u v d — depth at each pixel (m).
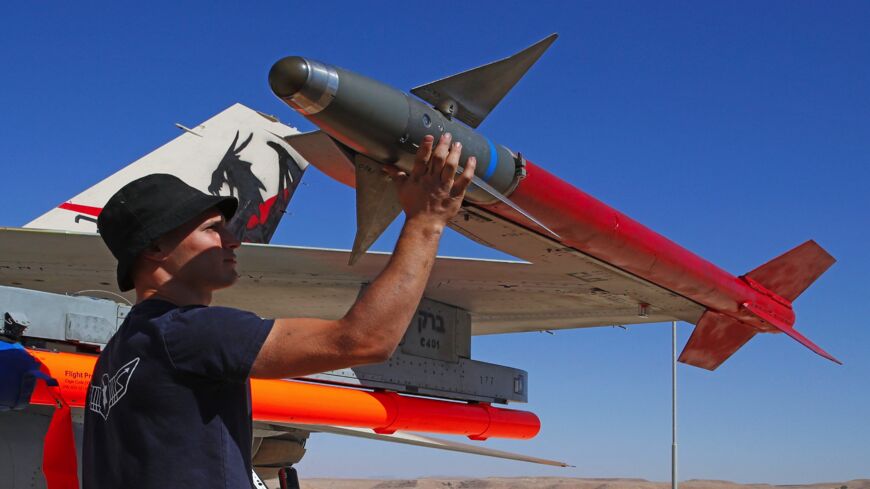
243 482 2.24
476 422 11.92
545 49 5.28
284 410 9.50
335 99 4.63
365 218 5.19
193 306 2.32
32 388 3.35
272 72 4.56
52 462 2.71
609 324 13.18
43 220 11.31
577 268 9.61
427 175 2.46
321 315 12.30
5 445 6.90
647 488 84.00
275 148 14.34
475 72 5.29
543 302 11.88
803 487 89.69
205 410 2.21
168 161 12.83
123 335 2.35
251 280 10.70
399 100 4.91
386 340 2.25
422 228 2.41
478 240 8.28
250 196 13.89
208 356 2.19
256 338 2.20
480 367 12.29
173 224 2.45
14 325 6.54
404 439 11.24
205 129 13.47
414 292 2.31
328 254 9.91
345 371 10.30
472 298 11.83
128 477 2.20
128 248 2.46
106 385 2.35
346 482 97.38
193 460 2.18
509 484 83.12
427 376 11.34
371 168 5.18
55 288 10.38
